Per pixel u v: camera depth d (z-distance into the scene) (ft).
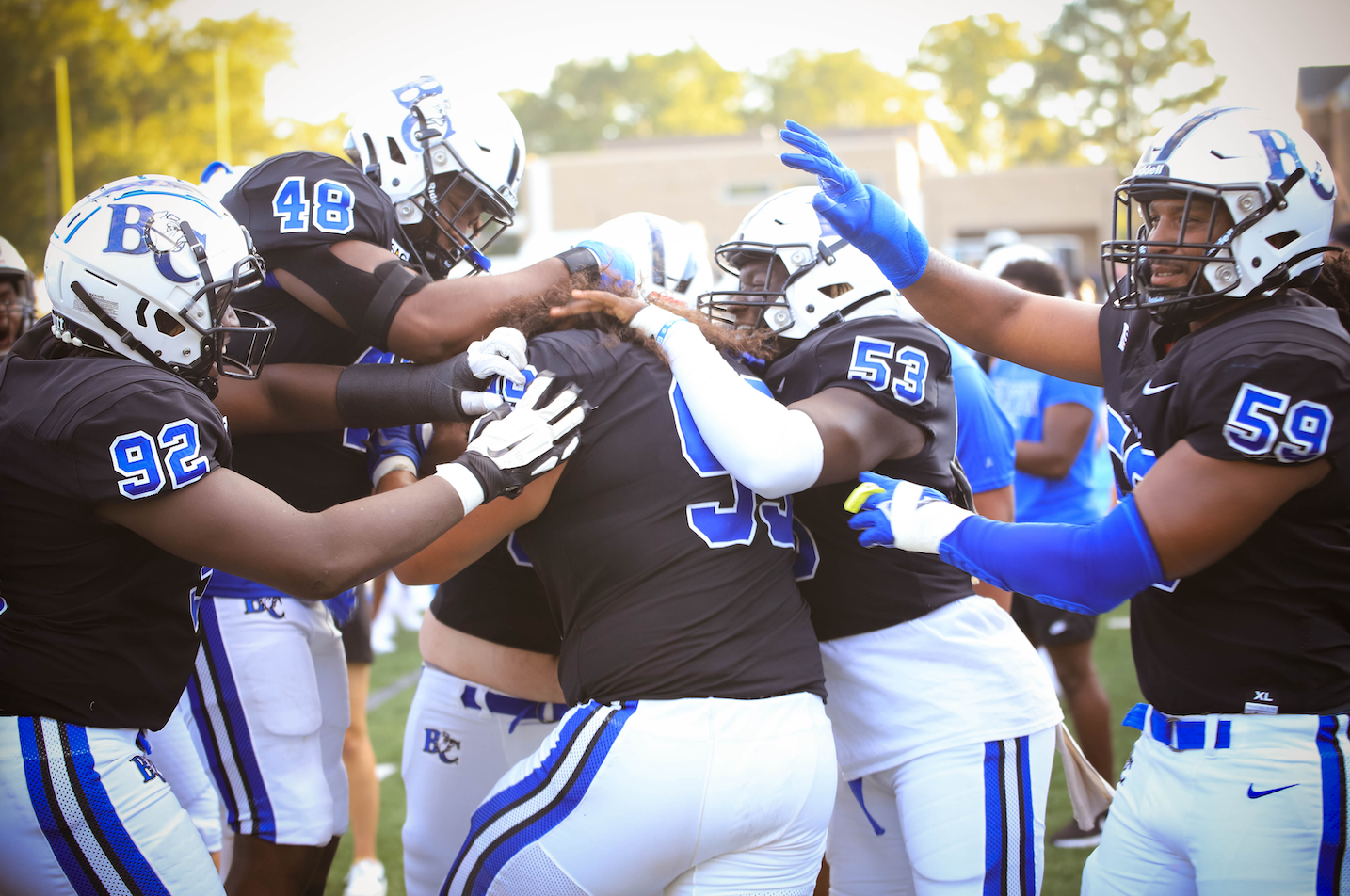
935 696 6.55
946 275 6.86
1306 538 5.31
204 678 7.24
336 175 7.00
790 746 5.61
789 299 6.86
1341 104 34.24
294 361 7.17
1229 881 5.43
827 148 6.53
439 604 7.89
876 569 6.63
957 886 6.36
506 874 5.55
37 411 5.19
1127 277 6.01
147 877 5.46
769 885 5.66
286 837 7.35
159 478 5.15
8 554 5.31
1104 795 7.03
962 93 138.72
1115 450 6.17
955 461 6.89
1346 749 5.33
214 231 5.78
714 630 5.62
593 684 5.70
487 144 7.64
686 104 150.10
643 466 5.76
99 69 91.81
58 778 5.30
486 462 5.59
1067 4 125.29
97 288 5.50
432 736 7.77
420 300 6.73
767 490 5.64
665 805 5.38
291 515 5.33
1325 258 6.02
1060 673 11.68
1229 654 5.53
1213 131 5.45
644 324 5.97
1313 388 5.01
